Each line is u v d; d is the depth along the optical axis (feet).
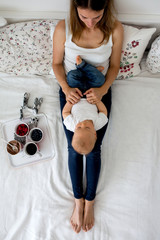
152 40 4.54
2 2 3.94
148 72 4.52
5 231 3.64
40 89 4.48
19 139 4.03
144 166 3.90
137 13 3.99
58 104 4.38
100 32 3.59
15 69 4.51
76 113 3.70
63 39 3.74
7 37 4.27
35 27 4.19
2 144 4.15
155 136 4.07
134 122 4.18
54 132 4.16
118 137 4.12
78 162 3.72
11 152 3.86
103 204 3.76
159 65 4.17
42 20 4.19
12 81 4.53
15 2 3.93
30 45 4.33
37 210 3.73
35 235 3.56
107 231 3.57
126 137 4.10
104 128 3.90
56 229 3.61
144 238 3.48
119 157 4.00
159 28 4.22
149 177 3.82
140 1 3.69
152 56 4.10
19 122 4.25
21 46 4.36
